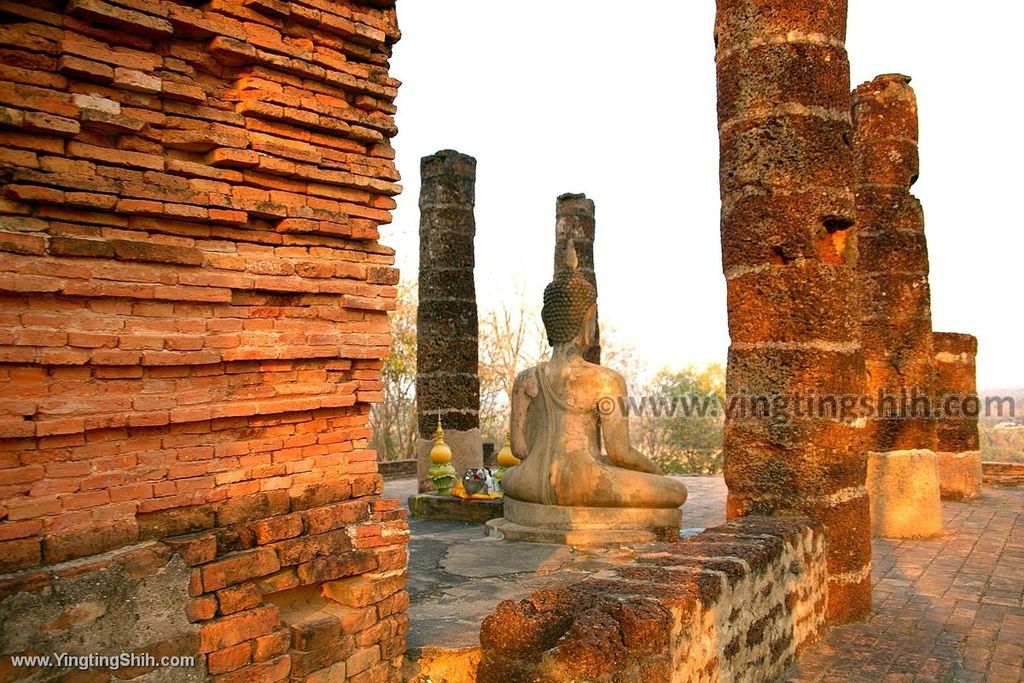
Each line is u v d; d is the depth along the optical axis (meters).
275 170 3.66
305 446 3.82
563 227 15.00
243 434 3.56
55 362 2.91
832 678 5.22
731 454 6.63
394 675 4.05
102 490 3.06
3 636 2.71
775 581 5.31
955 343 13.31
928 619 6.53
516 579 6.27
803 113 6.42
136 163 3.21
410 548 7.64
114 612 3.00
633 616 3.78
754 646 4.92
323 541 3.79
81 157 3.06
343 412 4.02
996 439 23.75
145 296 3.18
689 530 9.81
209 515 3.39
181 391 3.32
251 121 3.63
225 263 3.46
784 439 6.36
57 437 2.94
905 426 10.26
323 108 3.84
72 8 3.01
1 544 2.76
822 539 6.23
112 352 3.07
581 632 3.65
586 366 8.41
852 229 6.59
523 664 3.85
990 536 10.13
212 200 3.42
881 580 7.86
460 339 12.34
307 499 3.78
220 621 3.32
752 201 6.51
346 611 3.85
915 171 11.02
